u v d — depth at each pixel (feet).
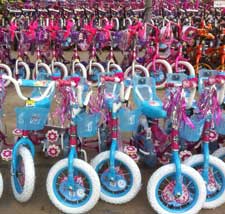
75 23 25.89
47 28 20.20
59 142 11.66
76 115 9.45
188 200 9.80
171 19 27.89
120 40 20.30
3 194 10.75
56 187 10.00
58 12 28.50
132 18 28.99
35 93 11.50
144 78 11.84
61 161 9.82
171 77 11.61
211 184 10.17
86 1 35.40
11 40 20.27
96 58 20.98
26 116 9.34
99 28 20.51
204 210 10.30
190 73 19.65
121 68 20.56
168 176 9.77
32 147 10.23
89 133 9.62
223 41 21.16
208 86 9.70
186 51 21.30
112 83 10.82
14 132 11.25
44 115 9.47
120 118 9.77
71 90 9.36
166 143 11.10
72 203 10.00
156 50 20.01
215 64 20.75
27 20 25.89
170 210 9.78
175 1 37.88
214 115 9.86
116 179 10.22
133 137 11.96
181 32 21.03
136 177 10.04
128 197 10.25
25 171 9.64
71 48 27.17
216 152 11.07
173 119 9.50
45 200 10.57
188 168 9.56
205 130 9.77
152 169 12.01
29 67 20.22
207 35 20.59
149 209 10.32
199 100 9.99
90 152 12.67
